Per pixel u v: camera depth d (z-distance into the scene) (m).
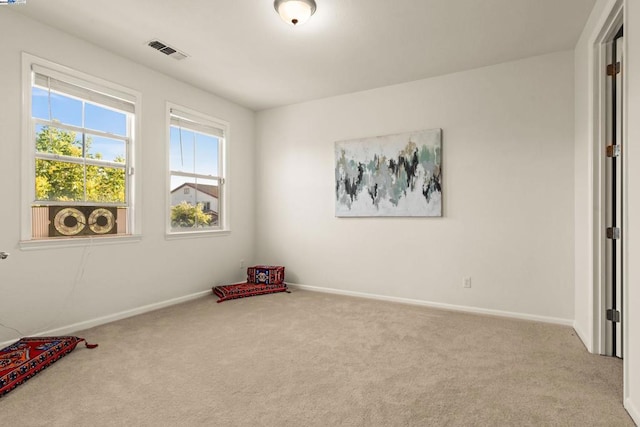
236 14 2.68
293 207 4.79
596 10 2.47
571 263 3.17
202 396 1.93
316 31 2.92
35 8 2.62
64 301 2.95
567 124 3.19
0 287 2.58
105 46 3.19
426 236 3.86
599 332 2.50
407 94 3.98
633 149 1.73
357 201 4.25
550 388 2.01
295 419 1.71
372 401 1.88
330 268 4.50
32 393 1.95
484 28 2.85
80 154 3.12
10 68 2.63
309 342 2.75
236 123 4.79
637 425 1.64
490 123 3.53
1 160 2.59
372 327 3.11
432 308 3.75
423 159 3.84
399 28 2.86
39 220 2.84
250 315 3.48
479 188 3.58
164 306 3.78
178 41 3.10
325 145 4.54
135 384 2.06
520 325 3.17
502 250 3.47
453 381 2.10
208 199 4.45
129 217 3.50
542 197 3.29
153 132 3.68
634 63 1.73
